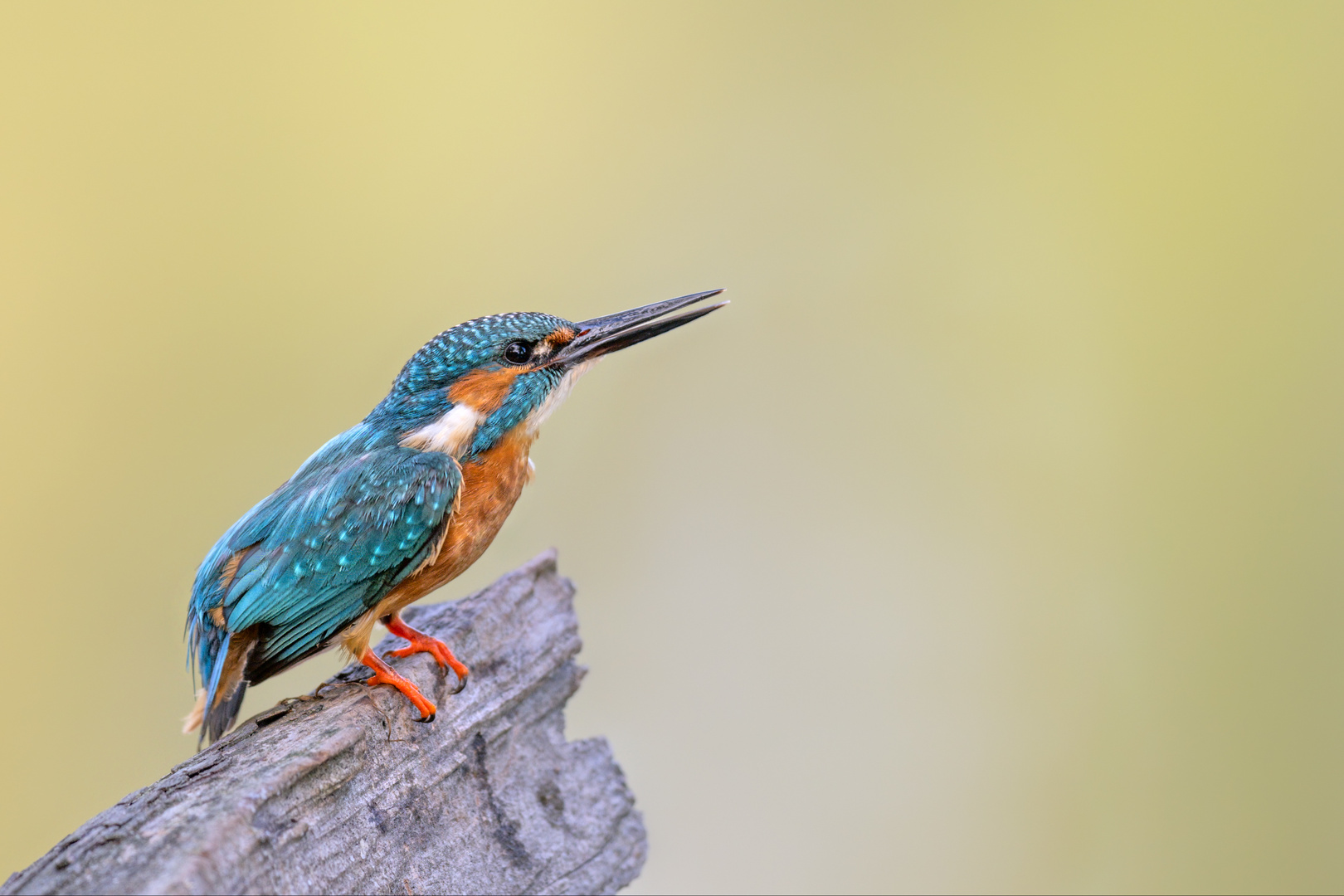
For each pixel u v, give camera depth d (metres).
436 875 8.27
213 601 9.52
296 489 9.94
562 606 10.95
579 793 9.88
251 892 6.48
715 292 11.91
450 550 10.24
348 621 9.49
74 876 6.05
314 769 7.30
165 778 7.20
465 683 9.50
